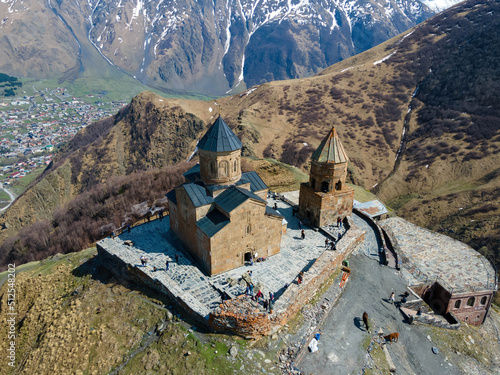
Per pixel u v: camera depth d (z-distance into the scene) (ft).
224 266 96.84
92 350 82.07
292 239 118.32
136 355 77.15
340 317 87.56
